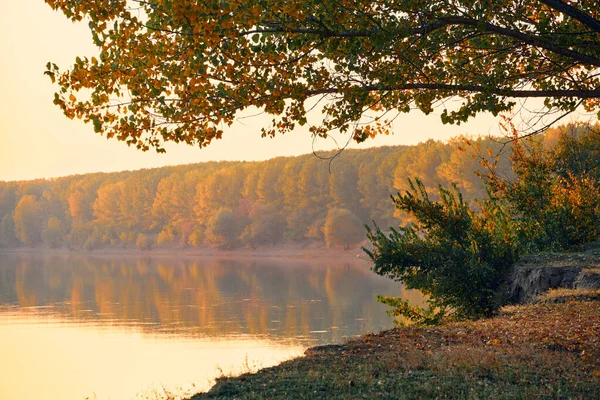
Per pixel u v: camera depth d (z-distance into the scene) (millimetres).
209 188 192500
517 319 16766
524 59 13234
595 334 14078
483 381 10812
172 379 28688
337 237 148375
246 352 35531
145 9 10914
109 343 40906
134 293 75188
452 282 22516
